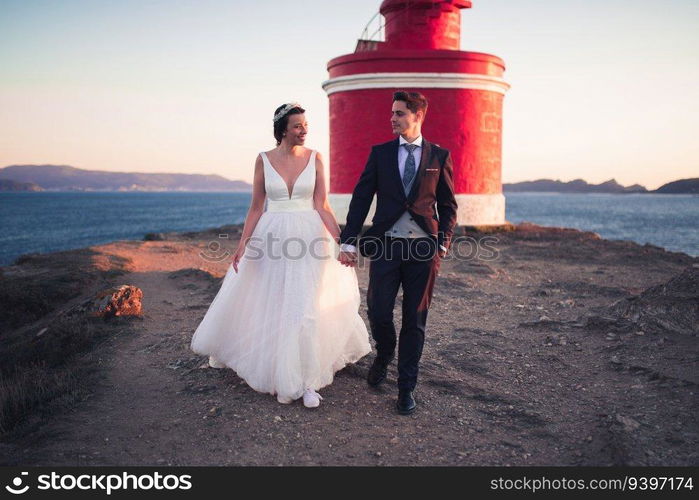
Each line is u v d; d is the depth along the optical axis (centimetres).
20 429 356
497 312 608
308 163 394
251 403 366
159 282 788
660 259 966
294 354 361
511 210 18412
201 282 769
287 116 380
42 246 5812
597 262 930
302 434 325
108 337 524
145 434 330
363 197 365
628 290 691
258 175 397
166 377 423
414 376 356
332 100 1277
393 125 357
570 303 634
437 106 1200
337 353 390
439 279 750
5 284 764
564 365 442
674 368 407
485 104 1233
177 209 18275
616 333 499
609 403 367
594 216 14400
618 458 289
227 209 18288
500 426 340
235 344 401
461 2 1304
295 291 369
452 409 364
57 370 467
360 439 321
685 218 13362
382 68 1184
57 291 755
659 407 352
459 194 1227
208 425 338
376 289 358
